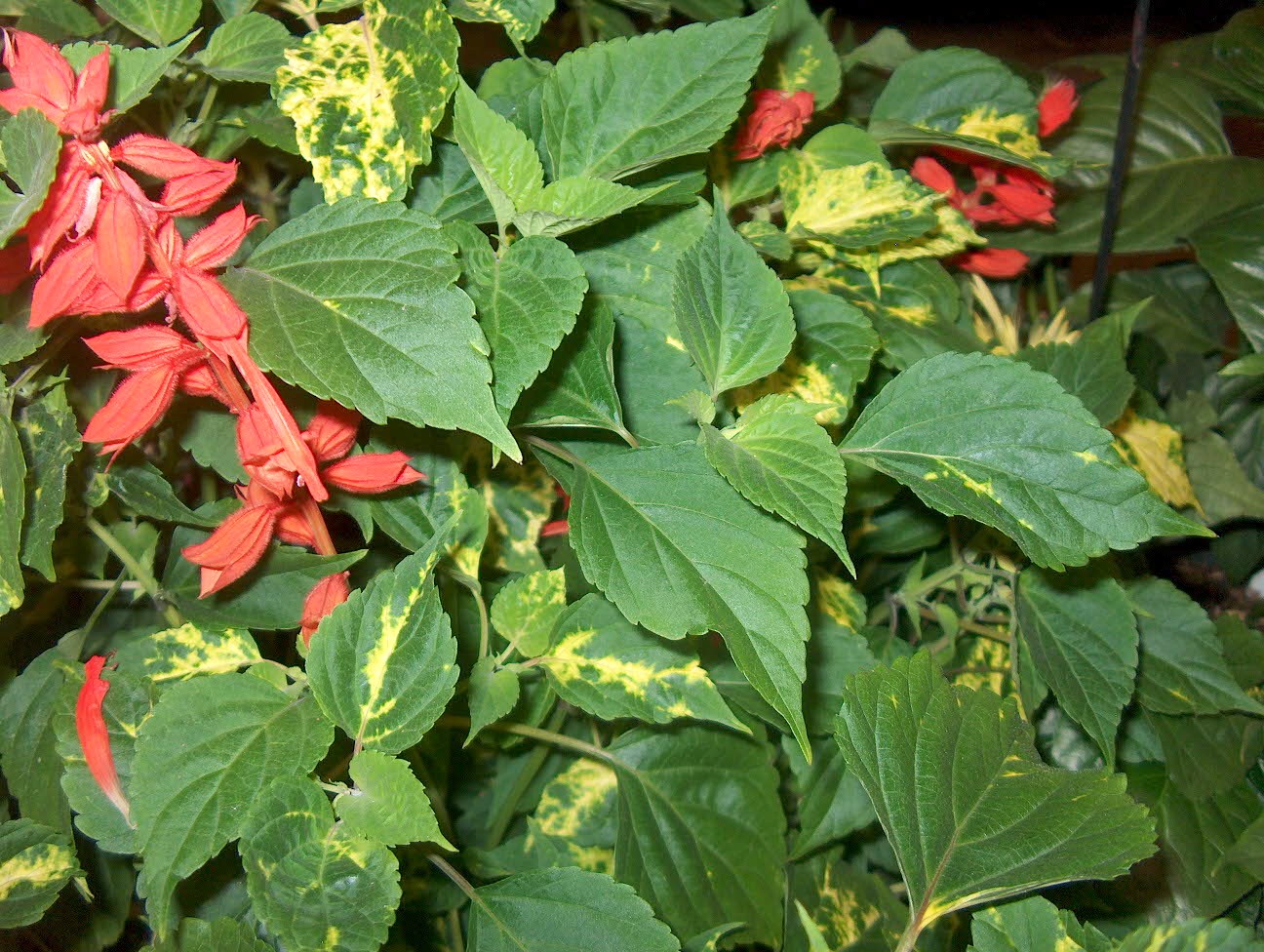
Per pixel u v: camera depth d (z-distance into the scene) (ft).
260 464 0.83
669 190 1.05
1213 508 1.54
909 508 1.35
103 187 0.80
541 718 1.15
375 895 0.85
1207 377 1.78
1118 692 1.15
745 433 0.91
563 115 1.01
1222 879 1.28
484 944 0.98
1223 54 1.68
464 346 0.80
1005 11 4.58
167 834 0.84
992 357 0.98
